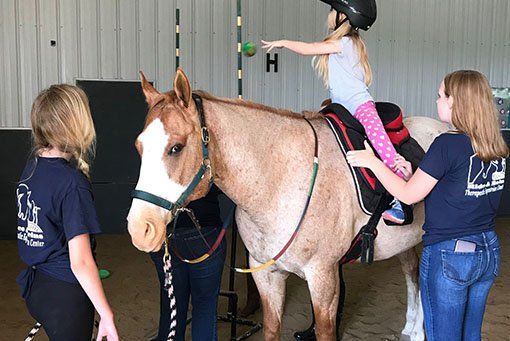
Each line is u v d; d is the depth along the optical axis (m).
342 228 2.38
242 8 6.43
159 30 6.27
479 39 7.17
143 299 4.18
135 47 6.23
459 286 1.99
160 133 1.91
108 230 6.28
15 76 6.02
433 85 7.09
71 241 1.70
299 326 3.65
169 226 2.46
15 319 3.72
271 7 6.50
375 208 2.43
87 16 6.09
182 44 6.33
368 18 2.49
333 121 2.47
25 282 1.78
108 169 6.23
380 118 2.57
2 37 5.96
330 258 2.37
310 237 2.29
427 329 2.10
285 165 2.26
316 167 2.29
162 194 1.90
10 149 6.02
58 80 6.10
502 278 4.67
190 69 6.39
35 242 1.75
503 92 7.26
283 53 6.60
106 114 6.20
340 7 2.49
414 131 2.97
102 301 1.70
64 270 1.76
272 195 2.24
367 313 3.90
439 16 7.01
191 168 1.97
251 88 6.57
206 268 2.51
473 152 1.95
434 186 2.03
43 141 1.76
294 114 2.43
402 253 3.29
